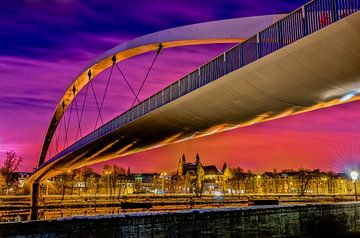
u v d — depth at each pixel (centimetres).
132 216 920
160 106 2681
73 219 834
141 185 18900
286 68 1694
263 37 1781
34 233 775
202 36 2623
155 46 3578
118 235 891
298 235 1319
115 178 15050
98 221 866
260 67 1772
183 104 2459
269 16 2191
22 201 8181
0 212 6234
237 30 2342
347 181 17612
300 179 17150
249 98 2070
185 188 18325
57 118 8050
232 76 1934
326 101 2083
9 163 13475
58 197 7981
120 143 4116
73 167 7012
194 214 1035
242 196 8706
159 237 959
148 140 3703
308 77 1708
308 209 1378
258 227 1190
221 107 2297
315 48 1503
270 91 1934
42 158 9275
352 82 1720
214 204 7175
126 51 4331
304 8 1555
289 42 1628
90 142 4206
